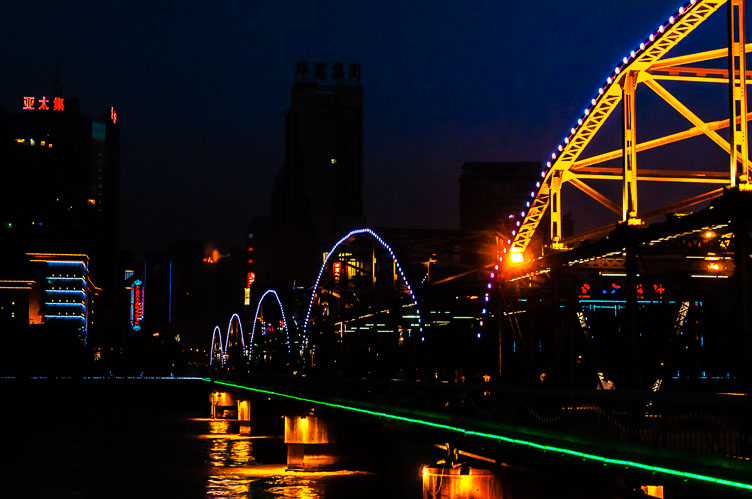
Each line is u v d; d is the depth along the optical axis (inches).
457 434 1674.5
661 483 1066.1
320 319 5344.5
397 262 3560.5
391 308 3927.2
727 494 958.4
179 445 4714.6
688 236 1608.0
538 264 2037.4
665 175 2252.7
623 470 1131.9
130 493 3031.5
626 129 1852.9
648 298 2180.1
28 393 7736.2
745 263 1288.1
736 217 1311.5
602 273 2119.8
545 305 2354.8
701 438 1011.9
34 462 3927.2
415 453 3823.8
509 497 1737.2
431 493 1764.3
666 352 1913.1
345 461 3668.8
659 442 1089.4
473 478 1752.0
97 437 5206.7
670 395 1045.8
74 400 7775.6
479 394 1621.6
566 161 2292.1
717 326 2098.9
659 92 1910.7
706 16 1756.9
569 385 1895.9
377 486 3105.3
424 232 3614.7
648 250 1847.9
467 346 3467.0
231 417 6865.2
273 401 4067.4
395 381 2146.9
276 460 3941.9
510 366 2336.4
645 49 1835.6
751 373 1245.7
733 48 1427.2
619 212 2265.0
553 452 1296.8
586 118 2129.7
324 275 5315.0
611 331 2496.3
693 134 2079.2
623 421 1161.4
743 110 1395.2
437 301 3331.7
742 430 949.2
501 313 2298.2
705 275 2137.1
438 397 1838.1
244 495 2950.3
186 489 3097.9
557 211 2336.4
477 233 3351.4
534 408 1392.7
